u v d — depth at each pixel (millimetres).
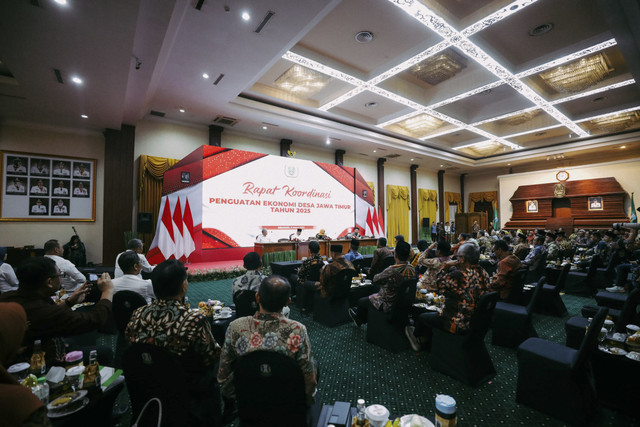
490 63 7098
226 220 9531
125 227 8812
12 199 7707
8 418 646
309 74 8039
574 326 2904
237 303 2787
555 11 5832
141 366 1391
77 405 1388
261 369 1248
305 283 4707
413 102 9281
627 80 7977
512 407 2334
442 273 2801
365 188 13477
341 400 2424
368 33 6398
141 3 4117
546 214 16109
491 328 3967
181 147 9984
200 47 5871
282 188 10844
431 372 2869
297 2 4711
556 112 10086
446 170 19172
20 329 778
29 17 3865
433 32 6398
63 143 8344
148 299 2805
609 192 14148
